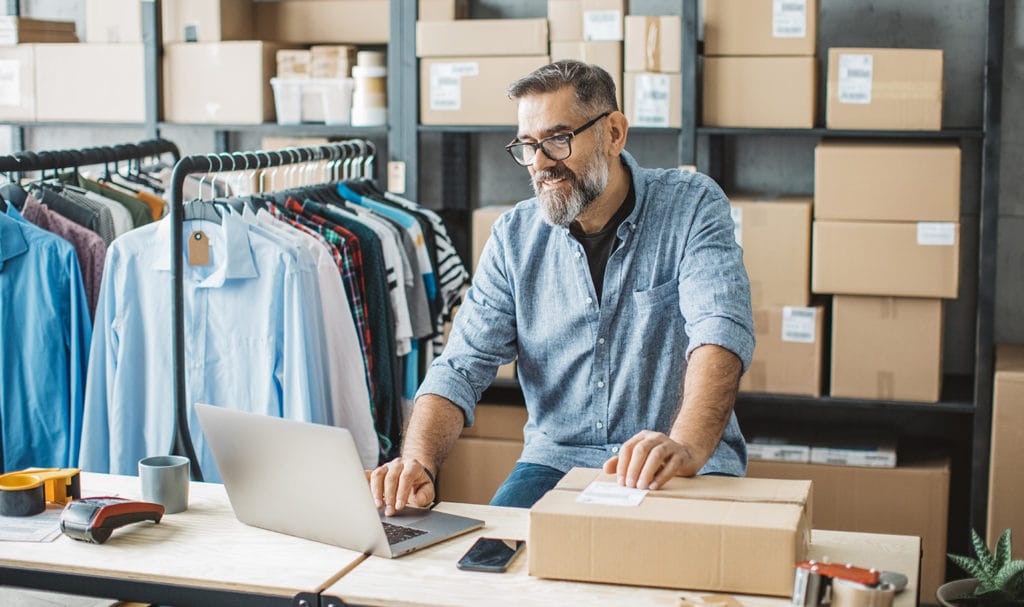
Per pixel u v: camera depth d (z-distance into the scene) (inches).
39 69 150.6
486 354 88.4
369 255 117.5
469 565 61.9
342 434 61.6
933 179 122.6
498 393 147.6
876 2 142.7
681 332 85.9
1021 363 126.7
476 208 157.9
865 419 146.6
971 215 142.5
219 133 160.6
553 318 87.9
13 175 124.0
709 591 58.7
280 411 103.2
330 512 65.0
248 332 102.2
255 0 153.0
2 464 102.7
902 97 124.2
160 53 147.1
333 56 143.4
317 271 105.9
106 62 148.5
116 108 148.9
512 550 64.3
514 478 87.8
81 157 116.7
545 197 80.7
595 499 62.6
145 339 101.8
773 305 129.3
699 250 83.0
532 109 79.4
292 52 144.3
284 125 144.6
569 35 133.4
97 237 109.1
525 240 88.4
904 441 141.5
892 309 126.5
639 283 85.8
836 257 125.8
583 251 85.9
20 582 63.7
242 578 60.8
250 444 66.9
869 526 129.9
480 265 90.8
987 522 125.6
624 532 59.3
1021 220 141.0
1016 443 122.0
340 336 107.4
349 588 59.4
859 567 58.0
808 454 130.8
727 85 128.5
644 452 66.1
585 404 88.2
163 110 148.0
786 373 129.6
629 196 86.4
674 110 130.2
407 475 72.4
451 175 155.3
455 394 84.7
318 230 114.0
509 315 89.3
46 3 168.4
